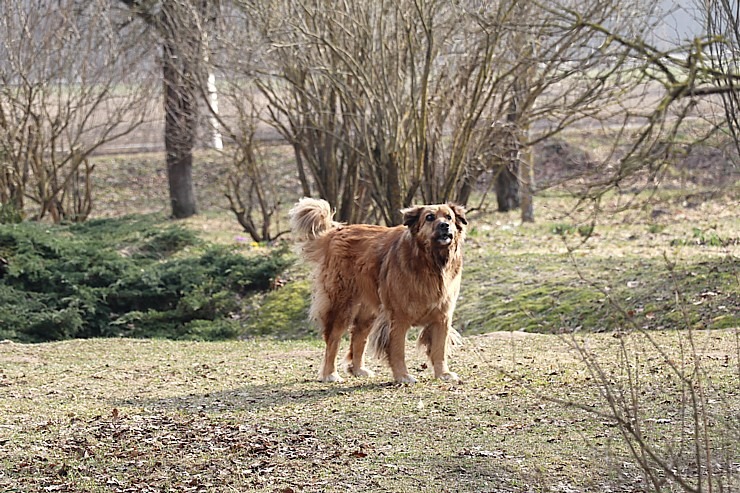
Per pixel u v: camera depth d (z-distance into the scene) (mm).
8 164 23016
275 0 17969
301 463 7410
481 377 10266
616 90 16188
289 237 24109
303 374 11180
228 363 12156
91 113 23938
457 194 18969
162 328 17109
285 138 21453
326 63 18125
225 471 7281
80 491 6926
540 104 19266
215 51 19641
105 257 18734
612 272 15492
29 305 16906
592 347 11609
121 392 10336
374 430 8234
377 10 17438
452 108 18828
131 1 25594
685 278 14102
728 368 9641
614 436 7680
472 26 16109
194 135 24484
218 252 19312
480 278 16812
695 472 6754
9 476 7254
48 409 9438
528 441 7699
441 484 6820
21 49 22547
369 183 18625
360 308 10797
